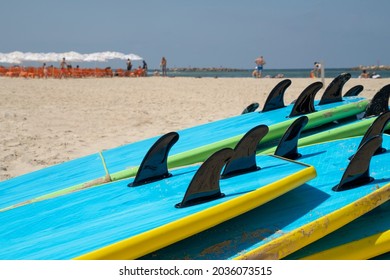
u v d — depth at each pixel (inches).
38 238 89.3
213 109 481.7
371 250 85.5
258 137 99.0
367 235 87.0
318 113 142.3
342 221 83.1
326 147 124.6
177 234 77.2
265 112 172.6
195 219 78.4
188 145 146.4
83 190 115.9
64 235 87.0
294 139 116.8
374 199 85.8
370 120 135.6
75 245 80.0
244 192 85.5
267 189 85.4
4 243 90.9
